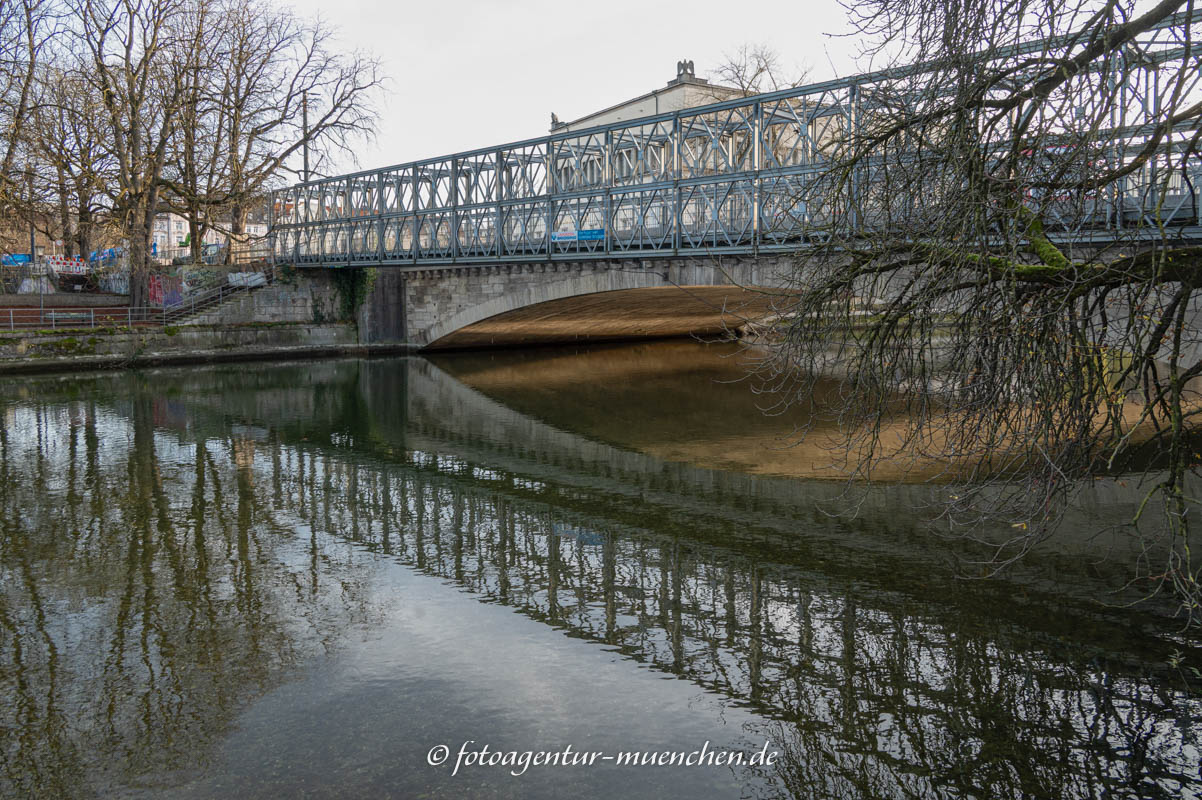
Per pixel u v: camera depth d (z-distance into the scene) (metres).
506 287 36.47
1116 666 7.86
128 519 13.25
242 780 6.29
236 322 40.97
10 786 6.27
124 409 24.88
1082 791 6.05
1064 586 9.82
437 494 14.87
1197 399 15.20
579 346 49.91
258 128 41.50
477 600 9.80
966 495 8.06
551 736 6.84
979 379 7.23
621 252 26.42
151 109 39.28
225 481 15.85
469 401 26.86
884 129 7.93
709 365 37.72
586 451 18.66
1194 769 6.30
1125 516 12.18
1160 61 7.77
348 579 10.53
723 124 25.97
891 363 8.03
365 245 41.38
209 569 10.91
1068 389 6.95
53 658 8.34
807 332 8.37
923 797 6.03
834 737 6.79
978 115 7.09
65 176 40.25
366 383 31.70
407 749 6.69
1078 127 6.50
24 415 23.61
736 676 7.83
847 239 8.35
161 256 59.00
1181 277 6.54
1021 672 7.79
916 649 8.32
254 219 50.00
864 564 10.80
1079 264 6.85
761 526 12.58
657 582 10.31
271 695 7.58
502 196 34.22
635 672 7.93
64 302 39.62
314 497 14.66
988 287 7.15
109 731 7.01
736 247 22.55
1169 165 6.44
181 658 8.33
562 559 11.24
